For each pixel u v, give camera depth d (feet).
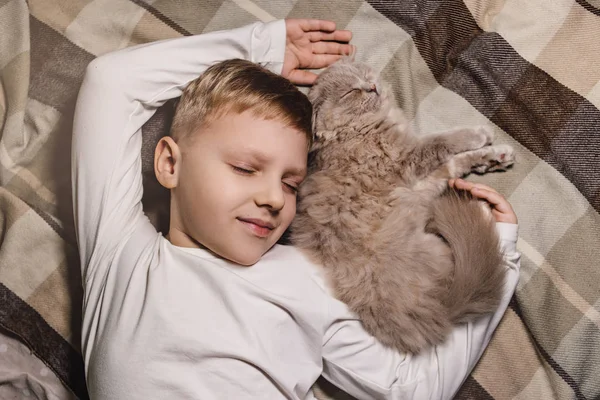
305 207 4.77
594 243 4.75
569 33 4.96
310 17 5.27
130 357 3.85
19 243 5.08
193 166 4.07
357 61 5.24
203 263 4.03
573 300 4.77
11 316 5.01
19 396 5.11
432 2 5.18
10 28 5.13
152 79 4.41
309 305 4.19
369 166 4.88
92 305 4.21
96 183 4.24
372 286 4.43
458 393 4.99
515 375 4.94
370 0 5.22
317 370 4.23
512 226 4.61
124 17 5.20
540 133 4.90
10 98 5.10
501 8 5.13
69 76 5.15
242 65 4.25
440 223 4.55
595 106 4.81
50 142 5.13
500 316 4.57
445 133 4.86
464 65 5.11
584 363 4.75
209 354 3.84
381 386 4.33
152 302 3.92
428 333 4.39
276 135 4.01
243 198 3.95
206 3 5.25
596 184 4.76
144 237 4.25
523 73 4.98
